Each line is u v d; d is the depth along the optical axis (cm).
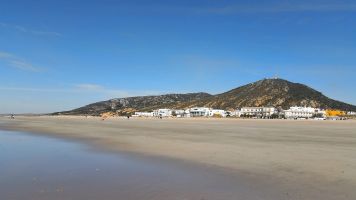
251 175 1811
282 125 8819
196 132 5366
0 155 2744
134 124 9494
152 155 2631
